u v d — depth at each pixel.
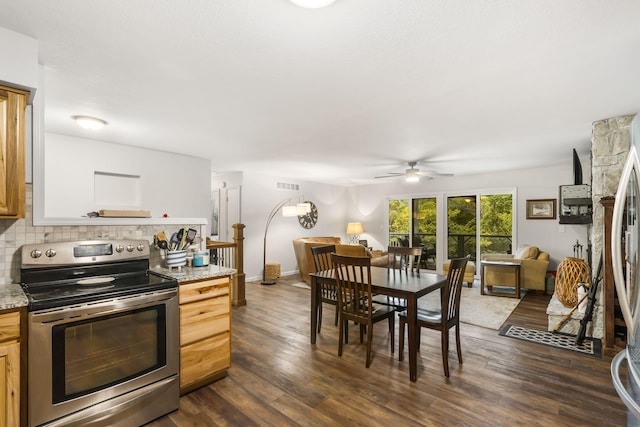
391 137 3.89
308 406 2.21
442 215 7.34
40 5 1.53
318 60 2.05
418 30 1.72
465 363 2.86
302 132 3.70
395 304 3.40
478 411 2.15
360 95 2.61
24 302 1.64
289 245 7.43
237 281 4.70
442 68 2.15
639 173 1.46
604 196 3.21
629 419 1.64
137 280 2.22
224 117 3.17
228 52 1.96
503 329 3.72
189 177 5.05
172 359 2.20
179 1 1.50
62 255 2.11
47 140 3.78
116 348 1.94
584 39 1.79
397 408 2.19
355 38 1.80
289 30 1.73
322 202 8.34
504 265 5.18
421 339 3.44
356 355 3.04
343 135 3.82
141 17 1.62
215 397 2.33
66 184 3.90
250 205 6.63
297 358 2.96
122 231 2.54
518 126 3.44
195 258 2.71
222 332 2.53
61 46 1.89
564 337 3.47
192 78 2.31
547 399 2.29
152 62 2.08
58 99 2.71
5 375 1.59
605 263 3.02
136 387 2.02
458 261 2.64
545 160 5.32
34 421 1.65
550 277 5.38
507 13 1.57
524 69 2.16
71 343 1.78
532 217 6.10
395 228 8.23
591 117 3.13
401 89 2.49
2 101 1.77
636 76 2.25
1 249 2.01
